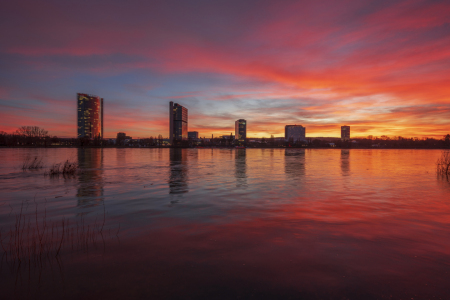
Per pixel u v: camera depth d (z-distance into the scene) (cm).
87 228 869
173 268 582
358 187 1812
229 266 590
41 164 3856
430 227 877
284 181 2138
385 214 1057
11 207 1190
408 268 577
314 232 823
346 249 684
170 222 939
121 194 1531
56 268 582
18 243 731
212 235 796
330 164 4234
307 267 584
